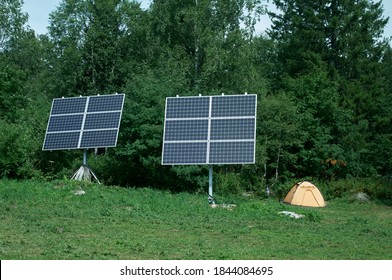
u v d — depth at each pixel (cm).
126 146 3784
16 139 3694
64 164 4038
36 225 2089
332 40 6819
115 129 3612
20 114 4572
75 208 2559
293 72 6650
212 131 3238
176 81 4128
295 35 6881
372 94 6725
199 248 1802
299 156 4456
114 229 2095
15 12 7488
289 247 1902
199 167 3659
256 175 4288
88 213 2430
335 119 4912
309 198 3509
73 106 3881
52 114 3912
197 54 5722
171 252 1712
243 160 3103
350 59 6694
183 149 3209
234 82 5578
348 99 6400
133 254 1662
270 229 2280
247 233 2155
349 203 3806
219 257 1670
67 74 6406
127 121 3794
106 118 3697
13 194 2797
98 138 3625
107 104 3769
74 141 3688
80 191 3033
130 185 3931
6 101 4762
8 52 7469
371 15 6856
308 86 4878
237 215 2614
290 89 5009
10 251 1620
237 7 5797
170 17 5888
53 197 2817
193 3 5856
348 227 2483
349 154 4825
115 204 2733
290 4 7431
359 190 4009
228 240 1989
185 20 5631
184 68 5397
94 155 4262
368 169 4956
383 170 5309
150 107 3819
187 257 1648
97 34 6234
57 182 3325
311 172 4538
